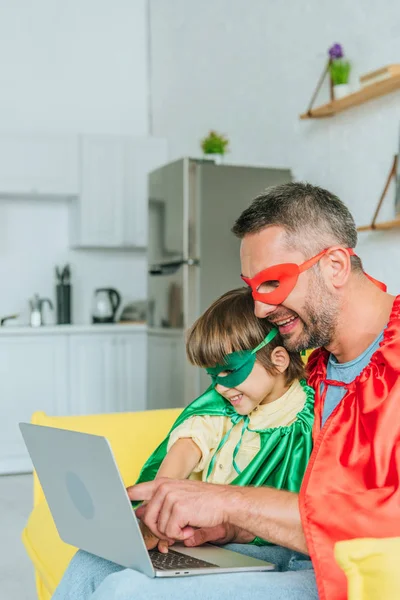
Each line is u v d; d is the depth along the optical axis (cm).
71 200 577
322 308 141
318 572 120
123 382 541
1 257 575
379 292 146
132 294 604
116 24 607
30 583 298
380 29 353
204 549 144
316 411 151
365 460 127
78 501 135
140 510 143
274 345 157
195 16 543
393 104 344
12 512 402
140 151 571
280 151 444
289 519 127
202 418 168
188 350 162
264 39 457
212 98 523
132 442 204
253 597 119
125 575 121
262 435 160
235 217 427
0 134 545
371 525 117
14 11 581
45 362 523
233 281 428
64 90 592
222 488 133
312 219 140
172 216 436
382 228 343
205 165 420
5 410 514
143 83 614
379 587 98
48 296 585
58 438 131
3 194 553
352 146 376
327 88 395
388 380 130
